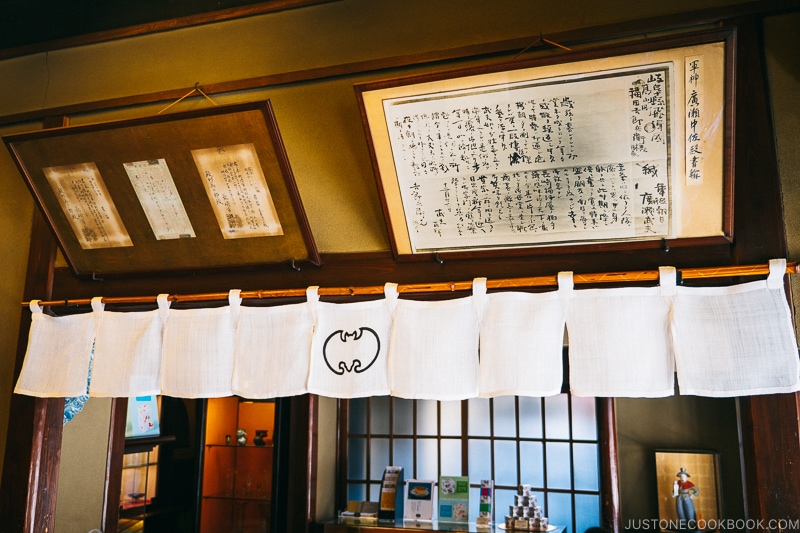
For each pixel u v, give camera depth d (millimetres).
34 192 3154
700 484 5312
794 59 2504
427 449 5852
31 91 3559
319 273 2941
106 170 3010
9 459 3234
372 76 2951
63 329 3188
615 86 2363
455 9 2895
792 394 2312
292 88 3080
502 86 2459
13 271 3461
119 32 3412
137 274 3188
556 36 2703
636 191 2467
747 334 2320
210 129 2777
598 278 2508
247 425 6082
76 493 3805
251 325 2883
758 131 2475
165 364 2959
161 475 5566
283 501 5508
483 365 2564
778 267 2309
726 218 2408
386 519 5363
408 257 2795
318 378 2752
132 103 3293
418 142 2627
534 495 5418
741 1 2562
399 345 2674
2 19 3705
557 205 2559
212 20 3264
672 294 2426
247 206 2891
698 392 2336
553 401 5609
